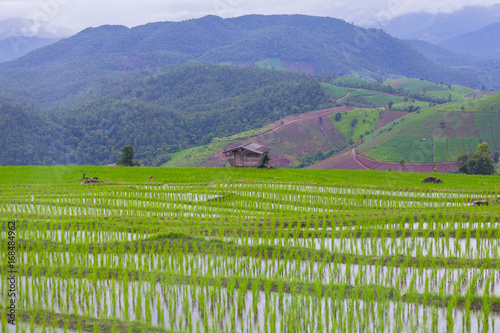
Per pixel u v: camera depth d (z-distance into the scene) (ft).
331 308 36.94
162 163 563.89
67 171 131.75
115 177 118.11
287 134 636.89
